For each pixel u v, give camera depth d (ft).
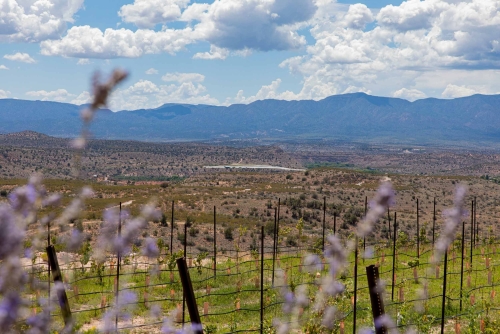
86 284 54.39
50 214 6.50
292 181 338.54
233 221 188.44
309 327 25.57
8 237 5.94
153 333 41.04
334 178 327.67
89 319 43.29
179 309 48.75
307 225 191.01
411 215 204.85
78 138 5.28
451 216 12.13
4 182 130.41
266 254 95.86
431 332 42.50
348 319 43.60
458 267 72.49
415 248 94.63
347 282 43.45
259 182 347.77
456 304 51.67
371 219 11.03
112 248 8.42
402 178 299.99
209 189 288.92
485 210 224.53
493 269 69.97
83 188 6.71
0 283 5.93
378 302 24.56
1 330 6.15
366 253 12.93
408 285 60.03
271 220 198.70
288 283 51.11
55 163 422.00
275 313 47.70
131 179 563.48
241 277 65.05
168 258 64.18
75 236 7.19
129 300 12.80
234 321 46.65
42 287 6.77
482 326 42.70
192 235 150.92
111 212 8.56
